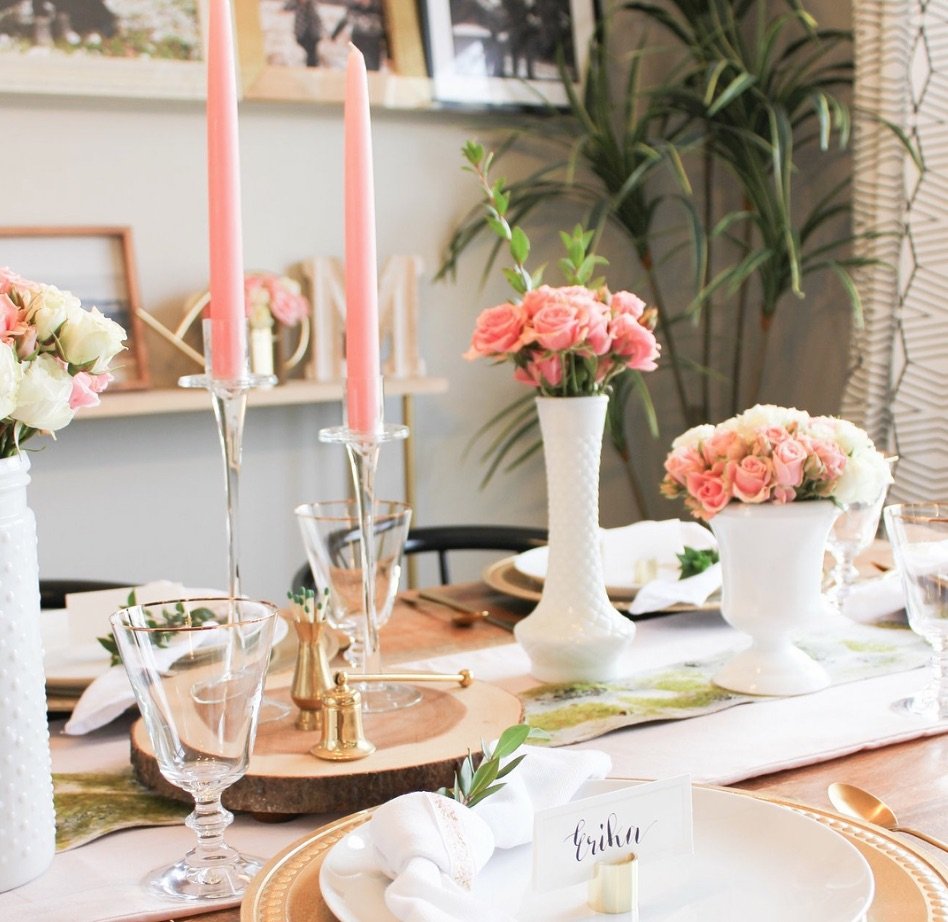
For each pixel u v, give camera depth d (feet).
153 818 2.75
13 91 7.64
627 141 9.18
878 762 3.00
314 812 2.71
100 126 8.14
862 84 8.18
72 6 7.78
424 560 9.78
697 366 9.73
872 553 5.66
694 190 10.77
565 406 3.70
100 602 4.09
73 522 8.31
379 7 8.97
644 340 3.72
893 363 8.08
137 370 8.01
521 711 3.18
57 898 2.34
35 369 2.40
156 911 2.23
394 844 1.98
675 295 10.78
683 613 4.76
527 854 2.24
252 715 2.32
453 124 9.57
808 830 2.13
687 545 5.20
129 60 7.95
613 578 4.97
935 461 7.91
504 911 2.01
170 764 2.30
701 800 2.31
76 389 2.56
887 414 8.16
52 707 3.54
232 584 3.14
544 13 9.68
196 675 2.23
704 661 4.02
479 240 9.80
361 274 3.14
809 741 3.12
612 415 9.45
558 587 3.79
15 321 2.42
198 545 8.78
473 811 2.15
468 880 2.00
